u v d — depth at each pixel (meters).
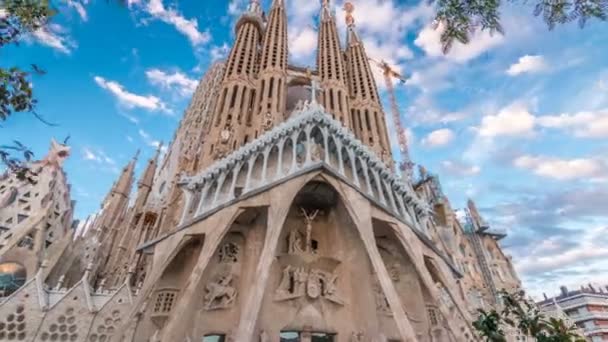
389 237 34.22
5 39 6.62
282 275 30.06
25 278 36.06
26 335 27.34
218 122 46.41
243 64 54.91
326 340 28.34
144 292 25.94
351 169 33.88
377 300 29.80
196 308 27.42
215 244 26.69
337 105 54.94
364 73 64.88
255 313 22.12
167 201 45.44
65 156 49.12
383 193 35.31
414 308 32.03
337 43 68.50
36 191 43.25
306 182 29.22
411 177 77.31
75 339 28.70
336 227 34.19
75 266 47.16
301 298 28.98
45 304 29.06
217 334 26.45
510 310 13.10
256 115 47.84
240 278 29.58
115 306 31.42
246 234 31.98
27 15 6.68
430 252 33.78
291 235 32.34
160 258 28.39
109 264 55.28
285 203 27.67
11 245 36.31
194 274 25.11
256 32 63.47
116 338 23.20
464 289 51.50
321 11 77.69
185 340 25.36
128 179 74.25
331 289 30.20
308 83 60.72
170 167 72.88
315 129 33.53
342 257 32.47
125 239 59.12
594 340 80.69
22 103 6.83
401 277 33.94
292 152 32.56
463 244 65.12
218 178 33.47
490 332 12.05
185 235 29.09
